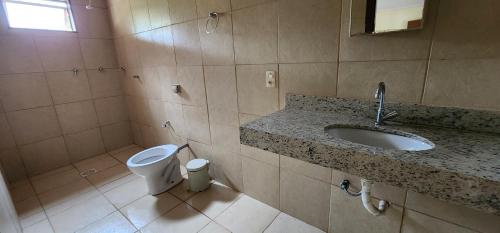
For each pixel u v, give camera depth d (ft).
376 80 3.63
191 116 7.02
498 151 2.42
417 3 2.96
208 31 5.63
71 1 8.00
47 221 5.66
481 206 1.94
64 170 8.26
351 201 4.45
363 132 3.53
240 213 5.65
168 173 6.70
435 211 3.55
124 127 10.03
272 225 5.24
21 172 7.73
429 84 3.23
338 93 4.06
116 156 9.27
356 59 3.73
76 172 8.08
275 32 4.51
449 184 2.04
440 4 2.93
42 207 6.21
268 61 4.78
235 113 5.82
